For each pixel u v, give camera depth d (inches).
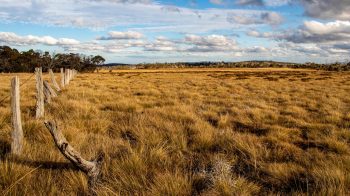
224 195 176.2
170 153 261.9
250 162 242.7
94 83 1113.4
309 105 581.0
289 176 210.2
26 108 436.8
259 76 2308.1
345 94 824.3
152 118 372.5
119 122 369.4
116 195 166.2
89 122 343.6
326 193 174.6
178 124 350.0
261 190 196.1
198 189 191.0
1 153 230.1
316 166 221.0
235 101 614.2
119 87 972.6
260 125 383.6
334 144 285.7
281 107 549.3
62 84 812.6
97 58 4306.1
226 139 296.4
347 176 193.9
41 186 177.3
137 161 212.7
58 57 3998.5
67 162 215.2
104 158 225.8
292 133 346.6
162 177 186.2
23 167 197.3
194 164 240.7
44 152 231.6
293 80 1680.6
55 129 177.0
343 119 440.1
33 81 1143.6
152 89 855.1
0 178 184.5
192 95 720.3
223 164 216.4
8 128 295.6
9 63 3764.8
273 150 269.1
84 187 180.4
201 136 295.7
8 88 732.0
